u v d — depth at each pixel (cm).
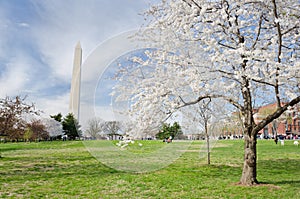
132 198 559
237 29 632
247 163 670
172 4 636
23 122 1565
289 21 623
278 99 628
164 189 632
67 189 633
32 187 654
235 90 745
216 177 768
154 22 637
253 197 551
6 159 1239
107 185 672
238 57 573
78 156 1341
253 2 605
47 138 3222
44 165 1030
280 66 527
